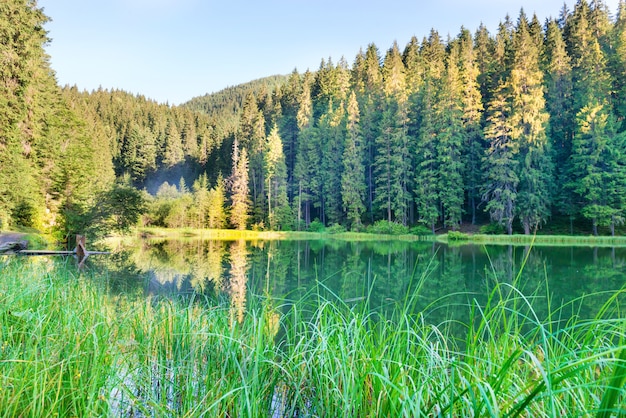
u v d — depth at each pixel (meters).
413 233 31.16
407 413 1.28
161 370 2.09
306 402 1.91
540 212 26.52
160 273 9.78
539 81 28.34
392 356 1.90
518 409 1.03
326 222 41.03
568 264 12.05
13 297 2.83
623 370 0.88
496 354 1.67
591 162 26.31
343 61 55.56
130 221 18.42
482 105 33.94
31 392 1.65
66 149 25.69
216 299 5.72
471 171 32.12
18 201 18.33
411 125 37.19
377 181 34.81
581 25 34.03
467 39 48.56
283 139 49.00
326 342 1.96
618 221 25.16
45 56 24.98
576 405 1.31
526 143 27.69
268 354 2.24
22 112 20.39
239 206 42.12
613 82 30.98
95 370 1.78
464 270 10.91
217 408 1.60
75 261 11.44
